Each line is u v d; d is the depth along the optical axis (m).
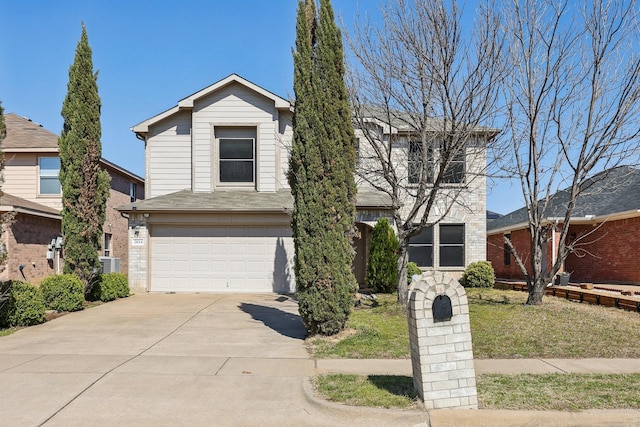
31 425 4.63
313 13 9.06
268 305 12.62
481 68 9.95
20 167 18.80
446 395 4.89
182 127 16.77
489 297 13.15
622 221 17.53
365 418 4.81
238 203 15.19
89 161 12.78
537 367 6.70
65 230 12.61
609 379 6.03
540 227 11.35
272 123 16.48
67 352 7.57
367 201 15.49
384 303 11.94
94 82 13.05
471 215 16.69
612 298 11.21
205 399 5.39
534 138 10.88
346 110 8.77
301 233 8.48
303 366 6.74
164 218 15.22
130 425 4.66
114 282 13.58
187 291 15.24
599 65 10.22
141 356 7.32
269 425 4.71
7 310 9.44
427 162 11.16
